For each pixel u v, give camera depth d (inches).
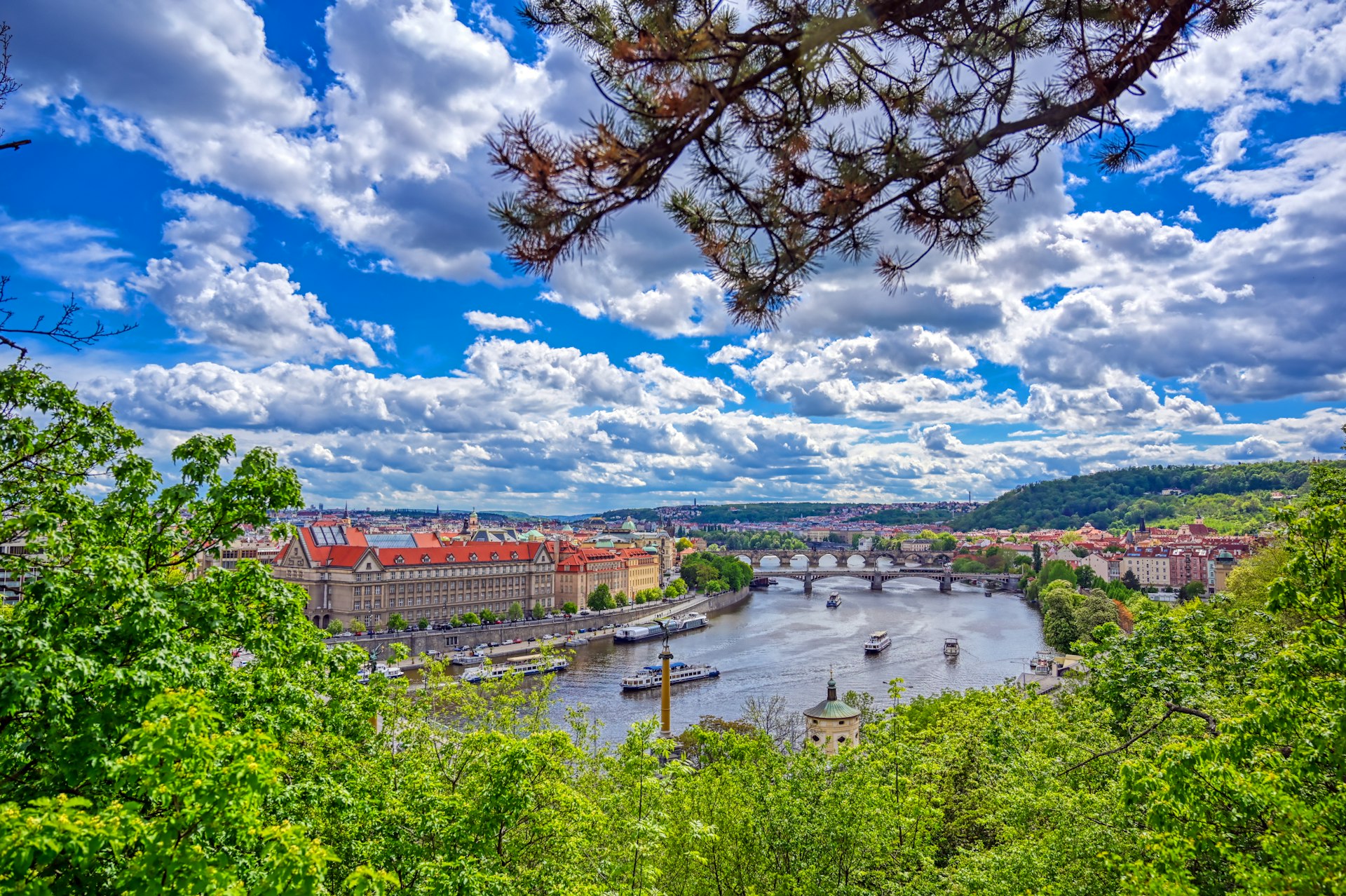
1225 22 381.7
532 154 330.0
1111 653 1681.8
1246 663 1526.8
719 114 336.2
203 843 696.4
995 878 1252.5
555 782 1209.4
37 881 550.9
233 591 1054.4
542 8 346.9
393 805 1119.6
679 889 1550.2
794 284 400.8
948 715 2755.9
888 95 395.9
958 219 410.0
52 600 768.9
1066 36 391.5
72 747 702.5
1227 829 842.2
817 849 1489.9
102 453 1034.7
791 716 4485.7
